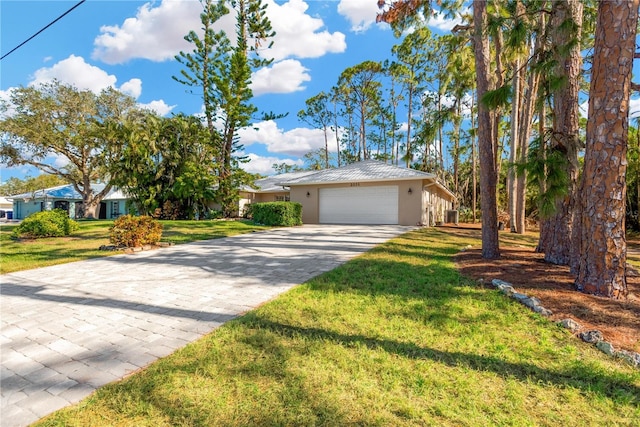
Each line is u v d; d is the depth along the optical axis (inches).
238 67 741.3
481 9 251.8
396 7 331.6
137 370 99.0
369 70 1184.8
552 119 232.4
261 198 979.3
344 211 679.7
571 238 209.9
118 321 139.0
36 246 353.1
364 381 92.4
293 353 107.8
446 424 76.0
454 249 316.5
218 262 266.4
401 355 107.3
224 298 170.6
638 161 625.0
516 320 136.6
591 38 353.1
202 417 77.0
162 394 85.9
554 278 191.0
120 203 1203.9
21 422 75.9
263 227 561.6
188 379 92.7
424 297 165.2
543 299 156.6
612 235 158.7
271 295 175.2
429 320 136.6
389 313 144.3
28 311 152.3
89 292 182.7
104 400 83.7
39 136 933.8
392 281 194.5
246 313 146.1
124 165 712.4
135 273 228.8
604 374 96.8
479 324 132.7
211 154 791.7
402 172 644.1
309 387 89.1
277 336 120.6
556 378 95.3
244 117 772.0
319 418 77.1
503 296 164.6
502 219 746.8
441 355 107.7
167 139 757.3
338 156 1499.8
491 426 75.3
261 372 96.3
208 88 791.7
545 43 204.4
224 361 102.7
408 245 342.3
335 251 314.0
